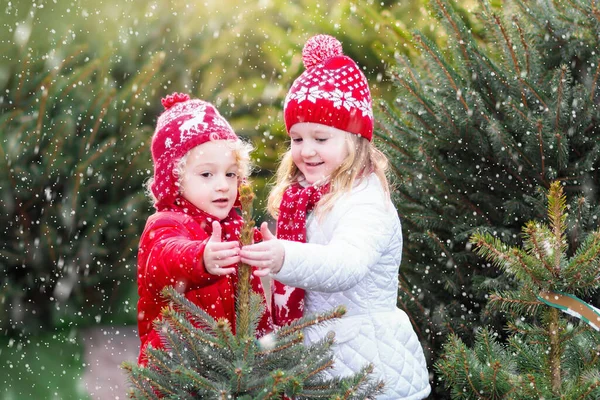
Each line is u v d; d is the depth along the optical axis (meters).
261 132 8.16
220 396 2.11
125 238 6.49
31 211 6.27
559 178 3.66
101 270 6.40
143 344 2.77
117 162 6.54
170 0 8.73
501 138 3.58
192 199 2.85
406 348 2.88
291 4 7.76
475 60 3.80
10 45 6.93
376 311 2.86
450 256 3.73
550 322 2.74
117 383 5.16
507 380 2.76
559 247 2.65
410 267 3.89
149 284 2.57
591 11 3.70
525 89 3.71
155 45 8.20
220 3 9.36
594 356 2.89
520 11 3.88
